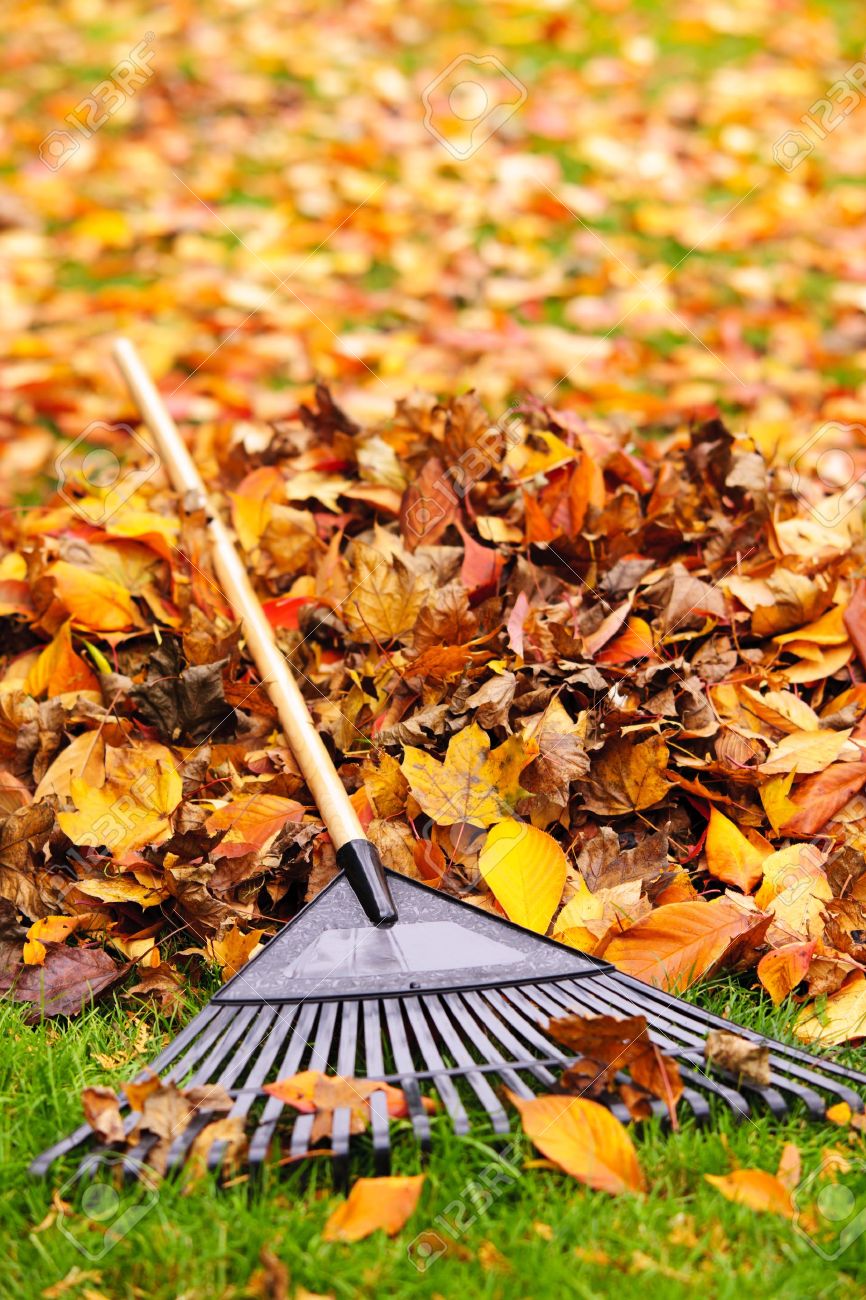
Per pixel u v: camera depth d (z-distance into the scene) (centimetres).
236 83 536
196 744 211
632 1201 142
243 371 364
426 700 209
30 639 233
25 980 178
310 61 554
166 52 559
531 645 214
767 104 523
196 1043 157
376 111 518
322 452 266
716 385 355
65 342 377
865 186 477
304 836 189
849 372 371
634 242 435
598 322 391
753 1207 142
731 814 200
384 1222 138
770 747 203
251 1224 139
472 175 471
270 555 242
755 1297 135
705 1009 170
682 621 219
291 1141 146
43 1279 137
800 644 222
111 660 228
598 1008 163
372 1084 149
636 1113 150
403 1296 134
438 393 344
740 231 436
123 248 438
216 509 260
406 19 594
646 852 189
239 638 221
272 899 190
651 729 202
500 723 199
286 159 489
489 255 421
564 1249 140
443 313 396
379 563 219
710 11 600
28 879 187
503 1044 163
